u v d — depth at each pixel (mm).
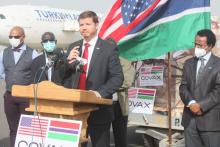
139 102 7250
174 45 5918
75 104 3953
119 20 6238
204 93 5012
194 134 5148
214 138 5039
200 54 5023
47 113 4020
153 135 7211
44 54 5699
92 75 4461
